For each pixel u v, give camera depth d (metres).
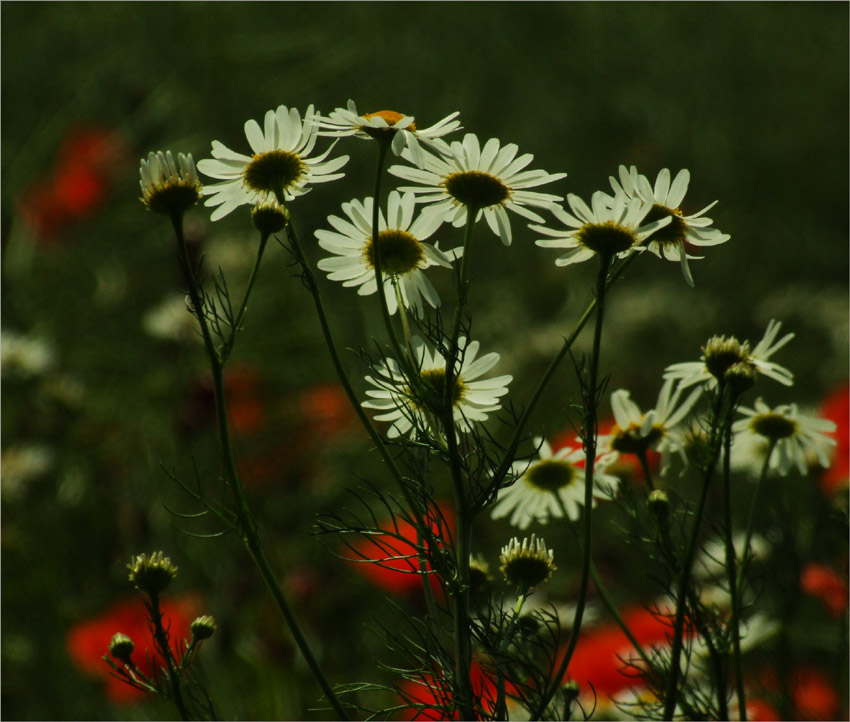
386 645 1.38
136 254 3.18
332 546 2.04
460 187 1.38
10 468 2.32
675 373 1.43
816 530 1.54
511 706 1.46
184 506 2.18
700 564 1.52
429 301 1.38
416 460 1.38
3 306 2.94
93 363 2.76
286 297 2.85
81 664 1.98
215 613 1.87
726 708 1.39
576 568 1.85
